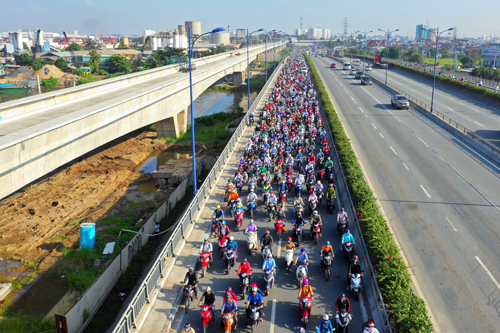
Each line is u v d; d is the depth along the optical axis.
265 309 16.66
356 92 77.81
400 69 120.75
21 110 32.34
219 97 107.44
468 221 24.05
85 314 18.88
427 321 14.45
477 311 16.33
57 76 120.00
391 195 28.14
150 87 46.44
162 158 48.84
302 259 18.23
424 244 21.56
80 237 26.31
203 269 19.00
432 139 42.84
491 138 41.81
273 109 58.16
